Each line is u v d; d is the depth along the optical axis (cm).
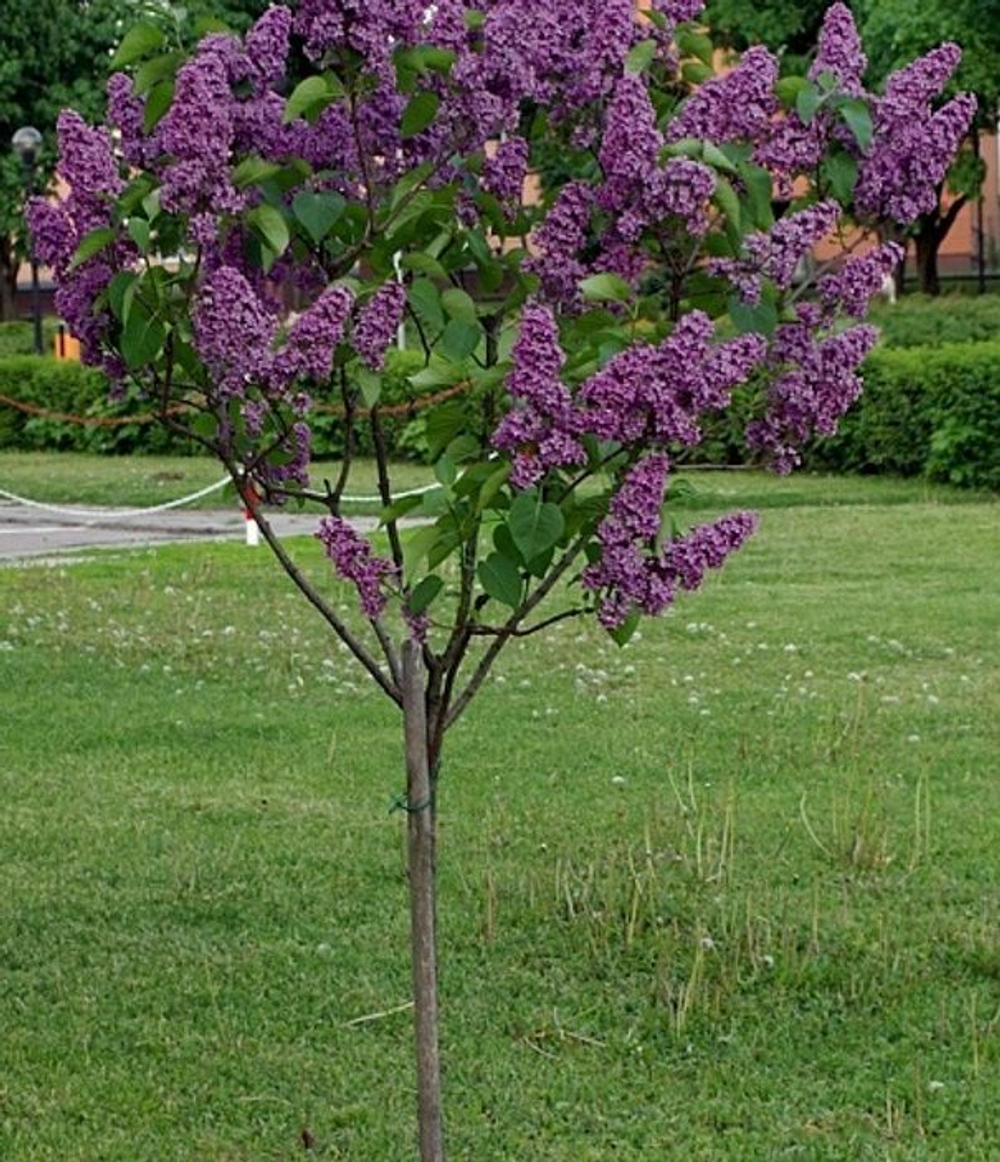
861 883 674
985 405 2055
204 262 387
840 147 385
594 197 381
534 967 602
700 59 399
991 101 3216
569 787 809
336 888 680
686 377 351
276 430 405
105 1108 507
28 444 2958
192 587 1380
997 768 838
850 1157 474
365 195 395
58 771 849
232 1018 564
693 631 1170
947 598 1302
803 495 2009
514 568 371
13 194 3916
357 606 1277
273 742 902
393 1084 520
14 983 595
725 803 766
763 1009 566
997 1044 536
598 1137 489
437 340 392
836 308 383
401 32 378
